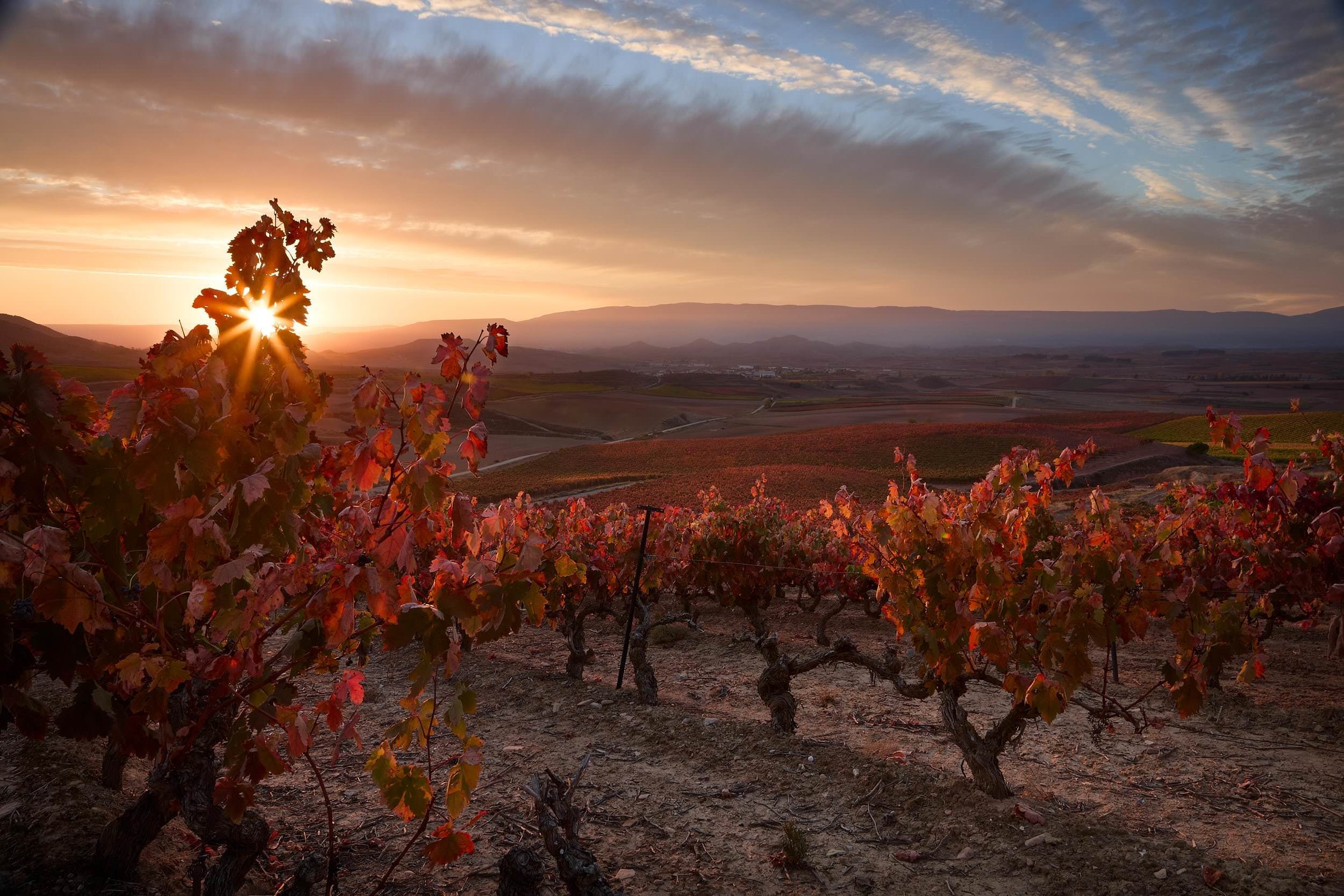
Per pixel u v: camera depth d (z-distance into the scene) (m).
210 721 4.36
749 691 11.46
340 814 6.33
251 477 2.86
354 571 2.99
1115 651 11.15
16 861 4.58
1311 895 5.21
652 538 15.40
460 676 11.43
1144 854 5.83
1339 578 7.79
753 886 5.43
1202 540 9.62
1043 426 91.69
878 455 77.44
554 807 4.15
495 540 3.62
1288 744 8.52
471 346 3.47
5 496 2.83
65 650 3.04
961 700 10.48
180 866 5.10
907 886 5.46
